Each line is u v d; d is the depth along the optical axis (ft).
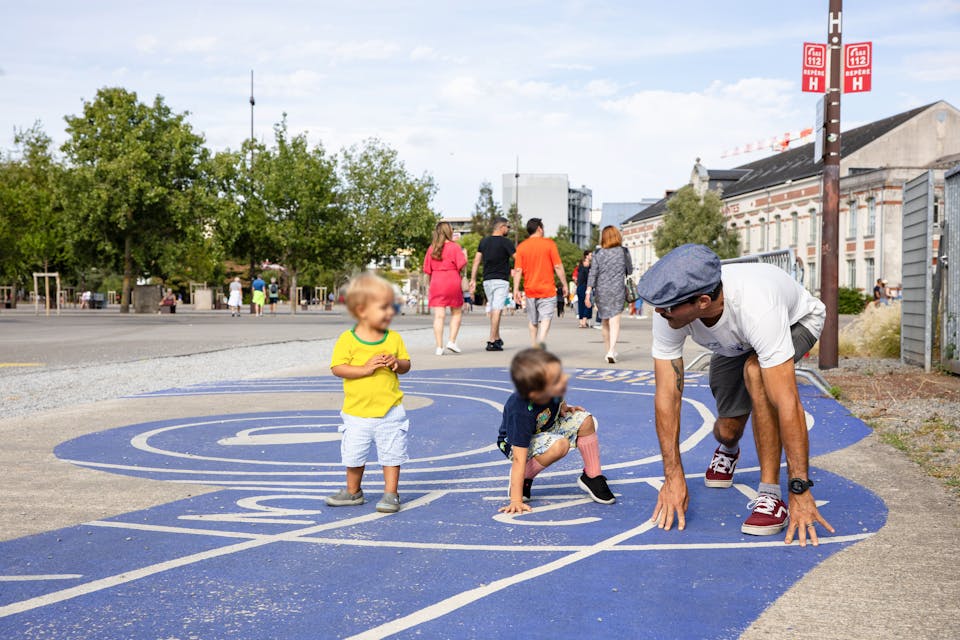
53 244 190.19
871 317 47.75
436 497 17.08
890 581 11.64
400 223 171.42
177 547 13.61
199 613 10.71
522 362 14.35
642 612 10.57
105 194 151.53
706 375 37.17
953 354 36.32
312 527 14.83
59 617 10.62
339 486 18.17
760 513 14.11
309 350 54.90
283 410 29.17
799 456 13.52
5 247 179.73
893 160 195.11
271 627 10.23
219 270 260.83
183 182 163.12
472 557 12.96
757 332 13.42
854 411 26.32
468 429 24.98
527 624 10.22
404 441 16.16
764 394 14.19
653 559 12.75
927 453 20.13
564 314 147.43
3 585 11.80
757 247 237.25
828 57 38.06
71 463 20.49
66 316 133.90
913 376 35.76
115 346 57.88
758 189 233.76
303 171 164.96
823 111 38.55
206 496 17.20
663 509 14.58
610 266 41.75
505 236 50.47
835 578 11.79
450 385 35.04
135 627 10.28
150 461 20.79
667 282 13.01
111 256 162.50
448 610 10.71
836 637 9.76
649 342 58.03
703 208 239.91
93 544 13.78
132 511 15.96
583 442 16.33
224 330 81.61
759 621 10.26
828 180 38.29
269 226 163.84
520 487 15.71
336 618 10.50
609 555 12.98
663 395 14.57
